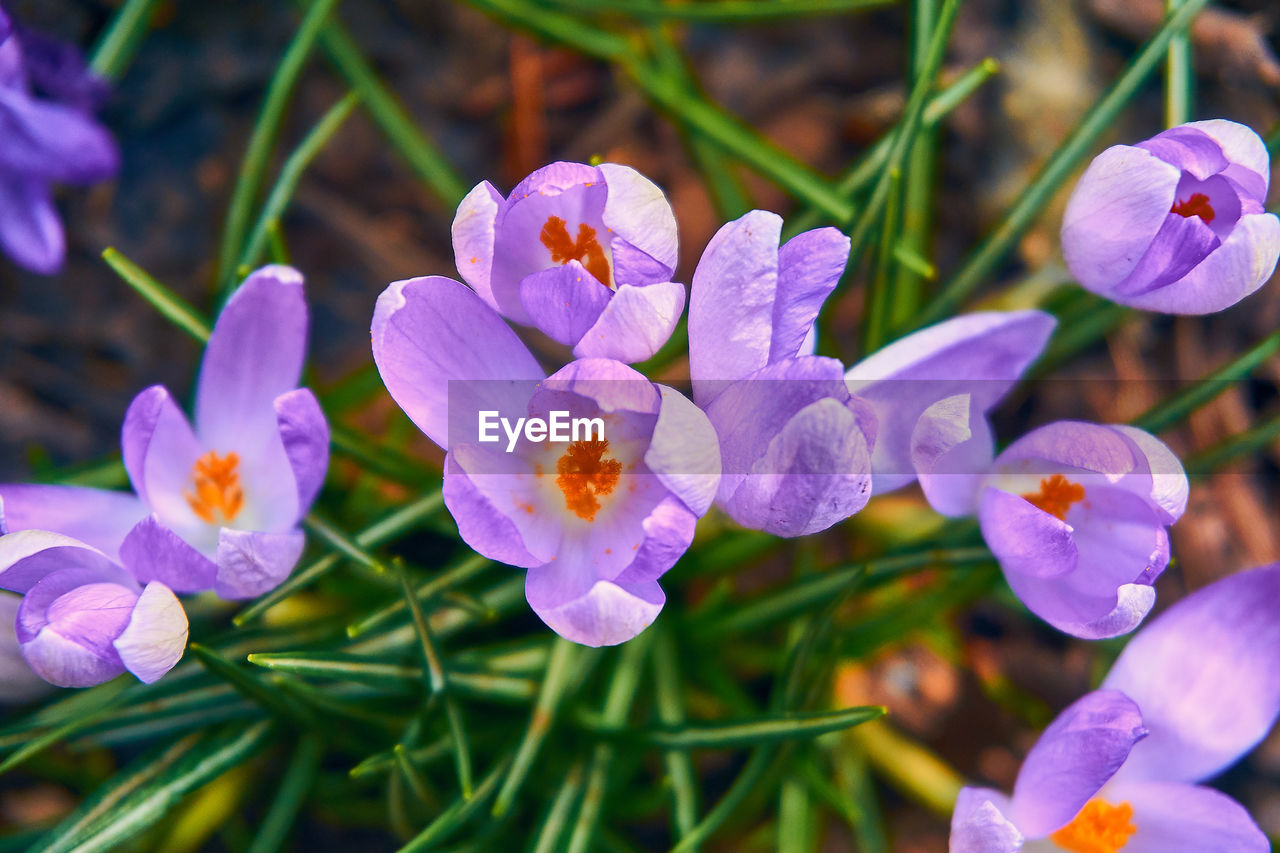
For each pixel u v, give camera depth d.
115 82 0.57
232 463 0.46
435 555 0.54
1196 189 0.44
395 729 0.47
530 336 0.57
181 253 0.57
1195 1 0.48
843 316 0.58
